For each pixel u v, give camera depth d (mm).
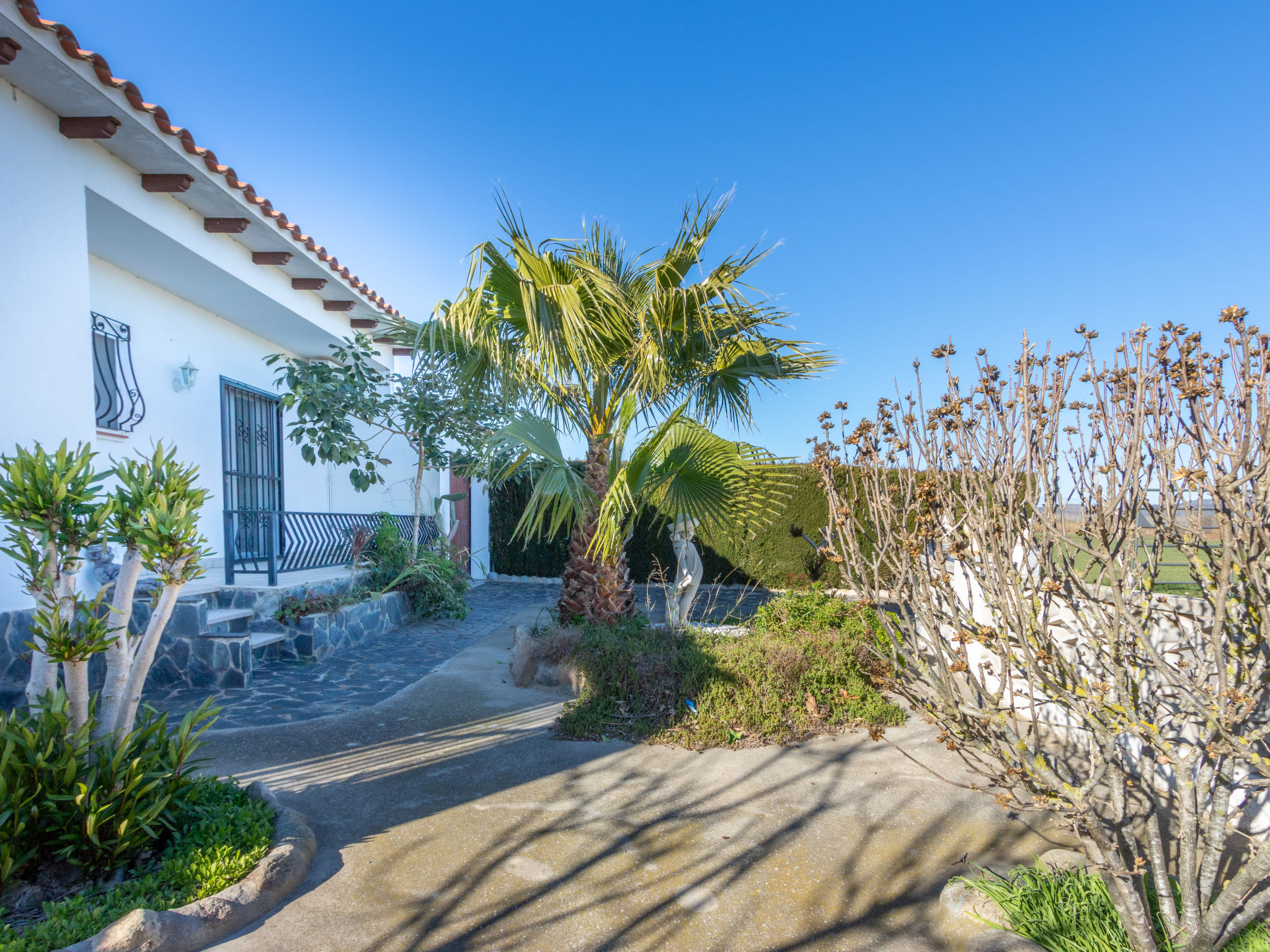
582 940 2492
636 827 3354
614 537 5871
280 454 9898
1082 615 2564
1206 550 2186
